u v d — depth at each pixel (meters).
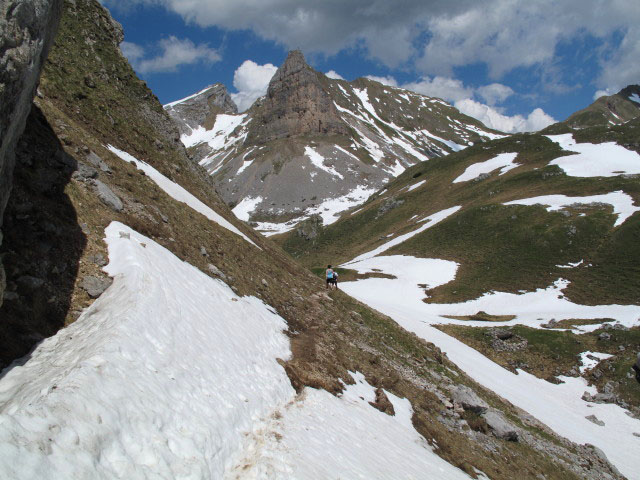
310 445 12.52
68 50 34.19
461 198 138.62
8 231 13.44
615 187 107.31
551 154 148.25
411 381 28.94
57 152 18.77
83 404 7.80
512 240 97.38
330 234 162.88
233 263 25.53
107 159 23.50
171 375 10.72
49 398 7.47
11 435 6.27
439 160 188.25
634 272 75.19
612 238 86.25
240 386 13.20
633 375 46.88
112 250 15.95
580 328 59.72
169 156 38.59
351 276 92.81
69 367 9.23
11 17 9.38
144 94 41.84
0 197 11.11
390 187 193.62
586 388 48.00
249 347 16.25
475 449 23.23
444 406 27.45
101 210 18.11
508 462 23.78
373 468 13.49
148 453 8.20
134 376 9.59
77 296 13.64
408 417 22.19
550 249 89.94
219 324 15.82
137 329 11.15
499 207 113.75
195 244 22.98
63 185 17.36
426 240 112.50
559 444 31.89
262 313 21.48
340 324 30.42
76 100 28.94
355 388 20.94
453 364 39.81
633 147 136.62
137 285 13.61
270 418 12.93
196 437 9.50
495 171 151.75
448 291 82.62
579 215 98.44
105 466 7.32
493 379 42.94
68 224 15.71
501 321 65.56
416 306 77.38
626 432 39.00
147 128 37.66
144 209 21.52
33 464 6.21
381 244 129.88
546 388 47.97
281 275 33.00
